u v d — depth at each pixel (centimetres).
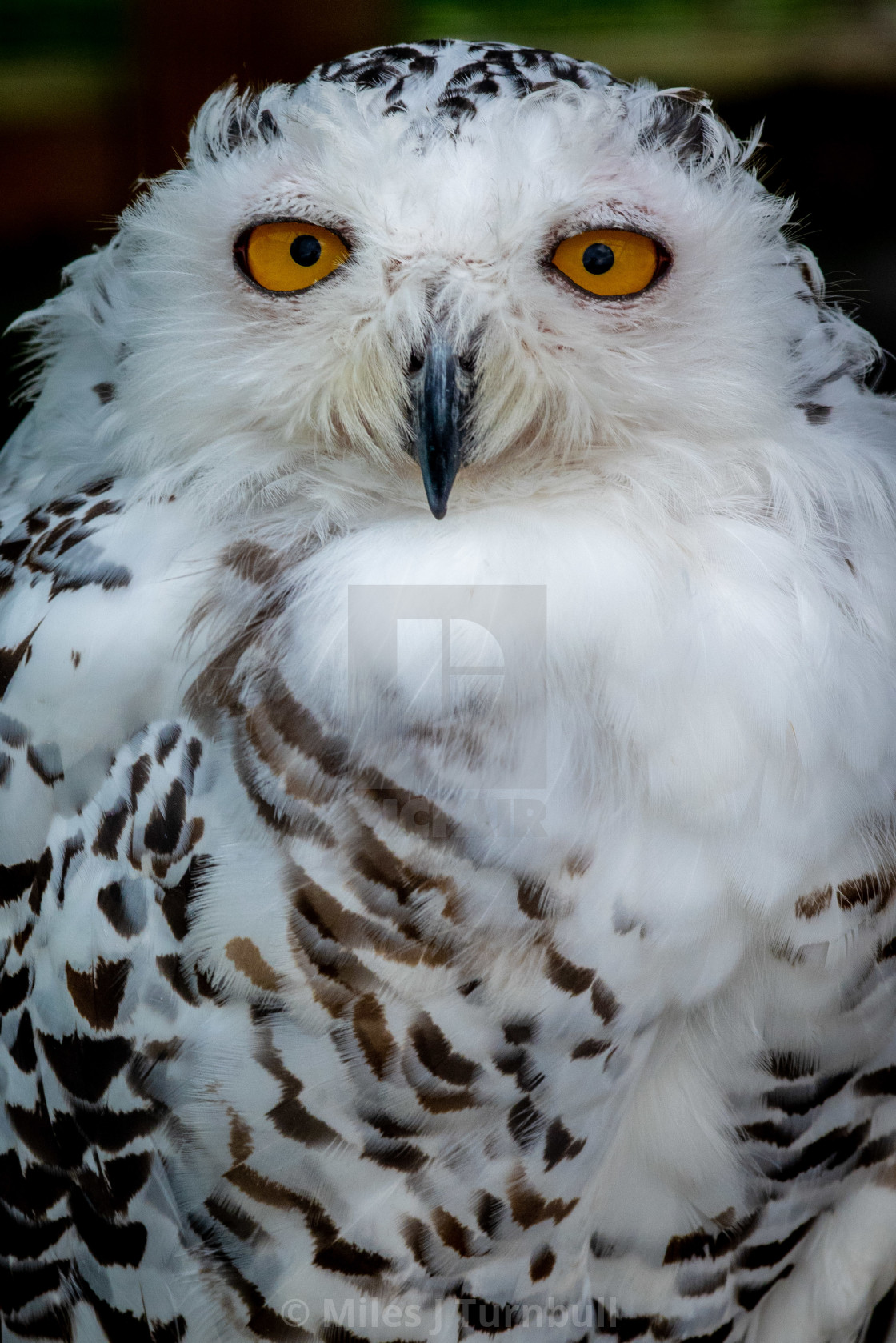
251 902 237
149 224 240
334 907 237
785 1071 240
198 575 238
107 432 241
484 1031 237
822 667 237
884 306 400
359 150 238
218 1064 238
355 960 237
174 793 238
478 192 238
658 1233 241
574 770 236
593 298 238
